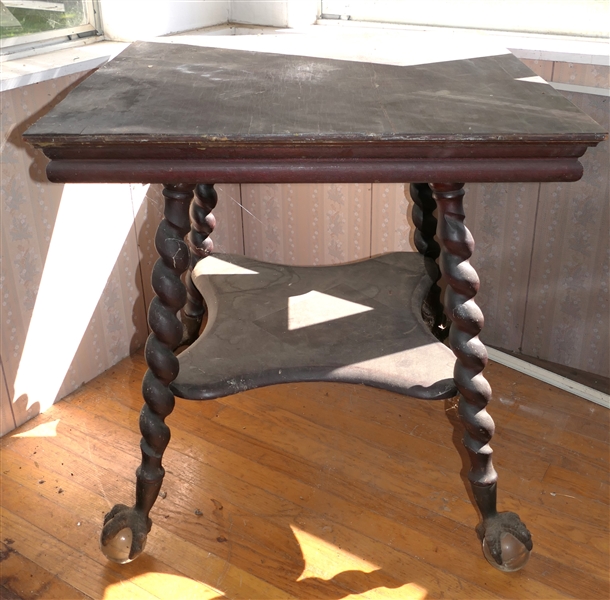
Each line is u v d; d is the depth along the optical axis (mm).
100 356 1724
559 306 1666
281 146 897
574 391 1645
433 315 1608
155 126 915
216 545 1270
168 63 1248
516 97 1046
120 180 939
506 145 899
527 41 1600
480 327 1089
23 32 1504
